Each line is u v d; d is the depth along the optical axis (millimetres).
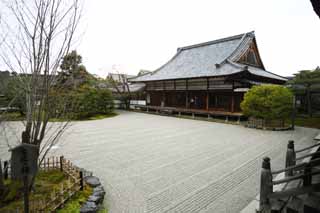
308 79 17234
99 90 21141
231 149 7695
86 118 18281
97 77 29469
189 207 3639
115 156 6812
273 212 3199
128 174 5223
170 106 24531
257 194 4113
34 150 2426
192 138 9773
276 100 11781
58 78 3240
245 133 11125
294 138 9711
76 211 3082
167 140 9328
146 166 5828
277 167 5703
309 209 2850
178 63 25984
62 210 3092
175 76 21594
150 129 12484
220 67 18406
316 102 18578
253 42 21438
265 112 12227
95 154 7051
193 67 22266
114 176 5094
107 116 20250
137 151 7434
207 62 21688
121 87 30484
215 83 18016
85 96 18609
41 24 2779
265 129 12336
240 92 16281
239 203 3771
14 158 2324
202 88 19188
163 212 3469
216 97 19375
